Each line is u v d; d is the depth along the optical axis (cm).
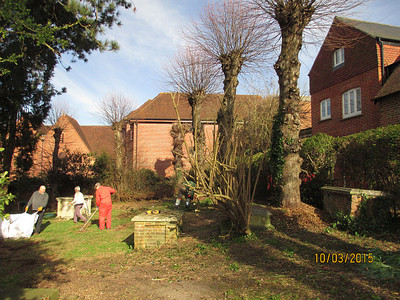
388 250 487
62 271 514
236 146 579
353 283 363
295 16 800
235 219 618
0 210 420
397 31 1430
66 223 1020
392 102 1058
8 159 1291
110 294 400
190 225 841
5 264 560
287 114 809
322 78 1548
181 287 407
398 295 321
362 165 729
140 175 1764
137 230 639
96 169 1831
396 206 651
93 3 832
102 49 862
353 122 1312
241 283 399
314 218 717
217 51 1177
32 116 1305
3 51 852
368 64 1222
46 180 1728
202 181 563
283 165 803
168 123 2758
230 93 1111
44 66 1050
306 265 445
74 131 3281
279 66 838
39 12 853
